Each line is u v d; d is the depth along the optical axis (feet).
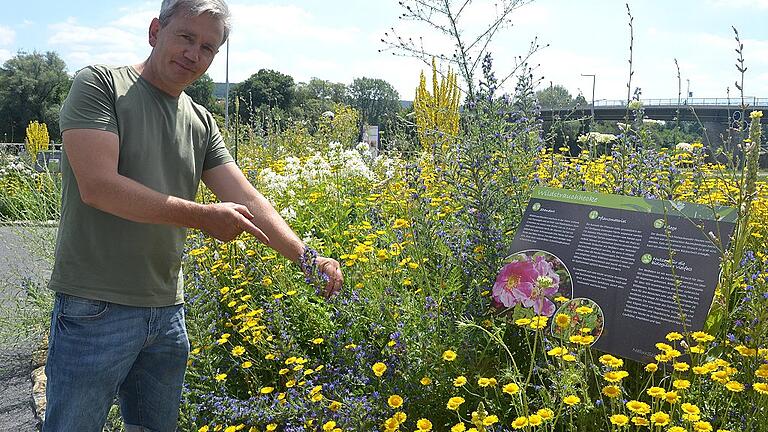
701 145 12.71
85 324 7.65
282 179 19.61
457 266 11.17
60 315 7.66
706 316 8.43
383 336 10.53
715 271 8.55
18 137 209.67
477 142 12.04
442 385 9.35
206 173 9.29
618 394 7.57
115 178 7.20
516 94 12.75
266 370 11.65
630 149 13.16
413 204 12.67
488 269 11.09
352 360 10.26
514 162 12.48
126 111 7.65
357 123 35.73
